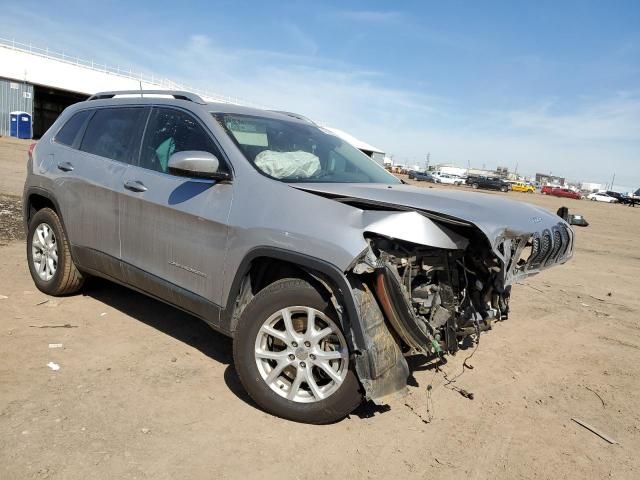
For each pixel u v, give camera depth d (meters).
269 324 3.26
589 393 4.11
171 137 4.07
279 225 3.20
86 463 2.68
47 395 3.28
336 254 2.95
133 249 4.10
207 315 3.63
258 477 2.72
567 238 4.04
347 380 3.06
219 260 3.49
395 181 4.55
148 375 3.68
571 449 3.27
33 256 5.19
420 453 3.07
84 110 5.03
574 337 5.49
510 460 3.09
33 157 5.23
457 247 3.10
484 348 4.92
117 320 4.65
